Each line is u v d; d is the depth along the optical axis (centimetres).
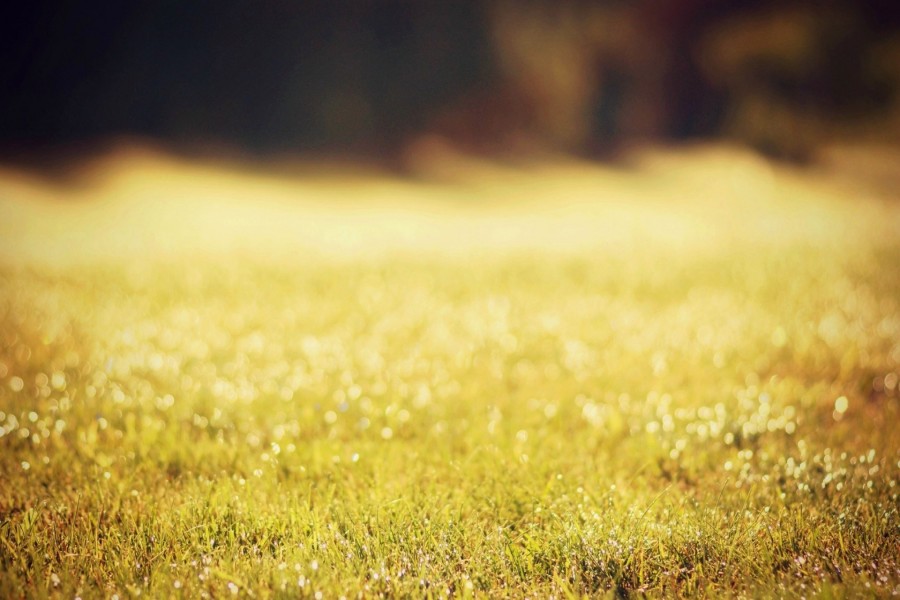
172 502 468
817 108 4722
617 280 1306
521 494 479
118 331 896
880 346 875
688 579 385
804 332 934
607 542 407
